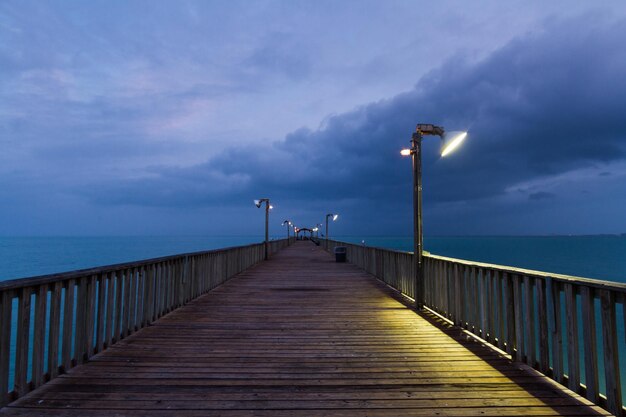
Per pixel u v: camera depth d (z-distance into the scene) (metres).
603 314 2.90
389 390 3.27
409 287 8.12
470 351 4.38
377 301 7.64
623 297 2.72
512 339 4.20
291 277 11.90
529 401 3.05
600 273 51.00
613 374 2.80
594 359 3.00
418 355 4.23
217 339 4.86
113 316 4.72
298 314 6.40
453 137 6.35
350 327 5.51
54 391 3.21
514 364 3.93
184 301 7.27
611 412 2.82
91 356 4.11
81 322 3.95
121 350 4.38
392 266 9.74
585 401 3.04
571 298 3.27
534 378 3.54
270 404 2.99
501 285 4.48
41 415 2.78
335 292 8.84
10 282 2.91
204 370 3.74
